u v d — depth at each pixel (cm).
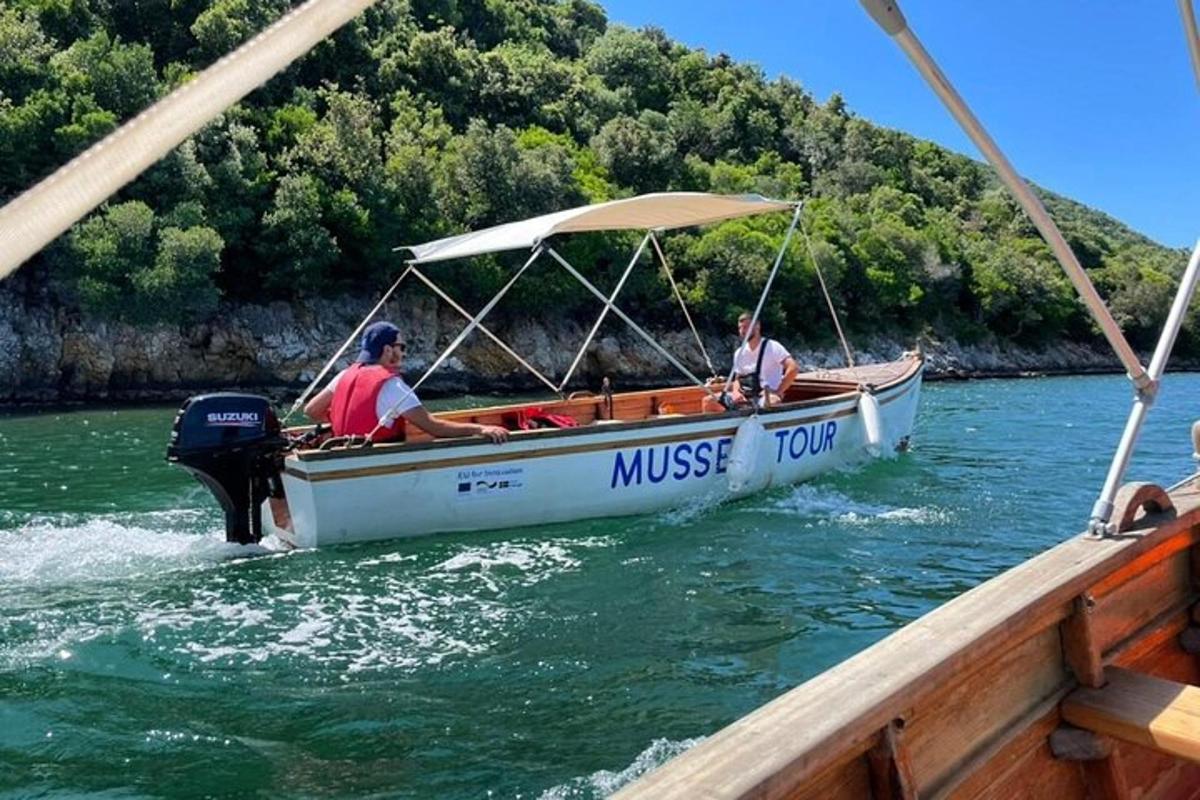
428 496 729
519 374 3722
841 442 1030
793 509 880
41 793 347
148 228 2852
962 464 1216
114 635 519
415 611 572
